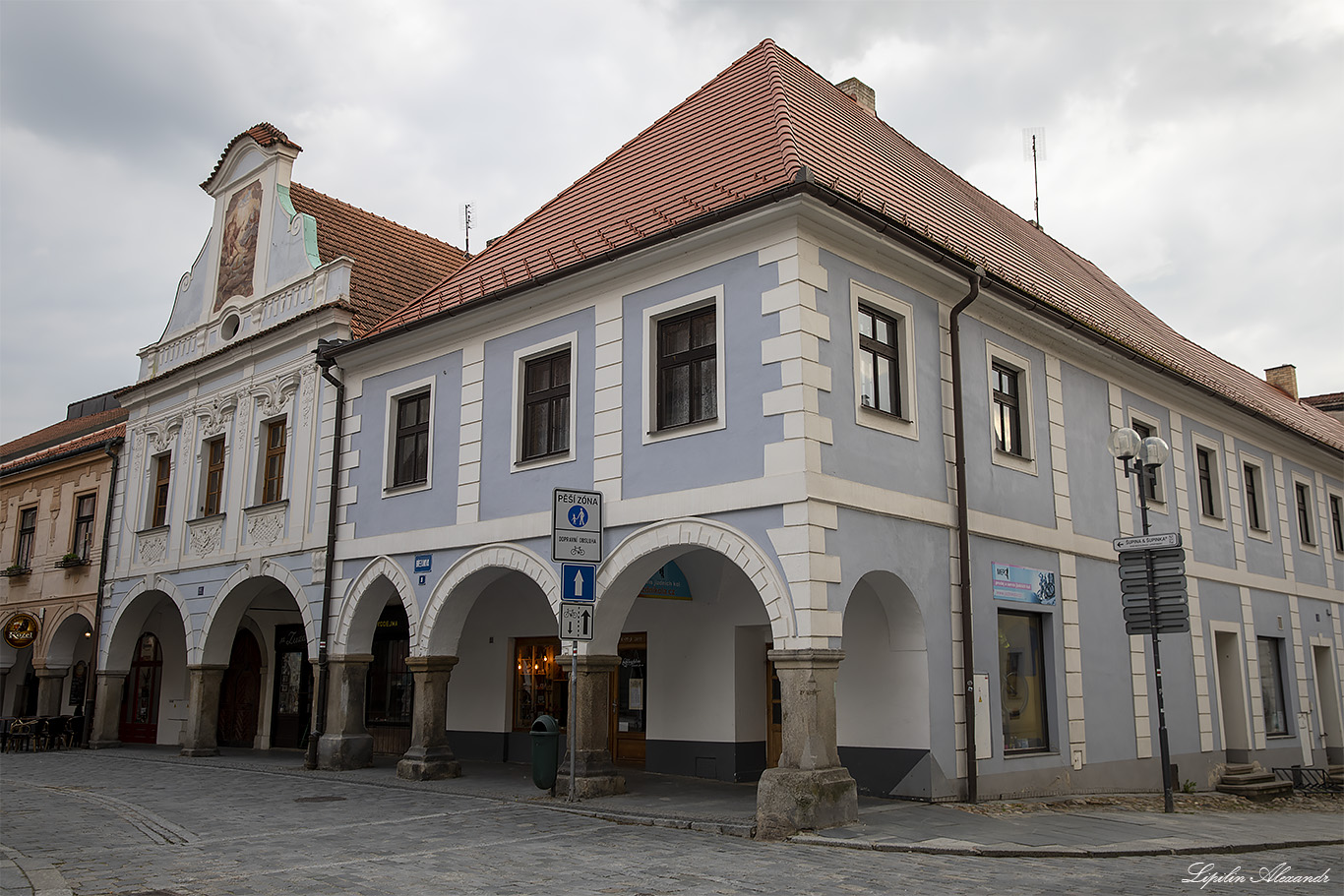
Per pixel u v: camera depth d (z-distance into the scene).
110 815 12.80
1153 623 14.09
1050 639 16.42
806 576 11.99
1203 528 21.75
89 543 27.77
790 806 11.27
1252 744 21.64
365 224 24.45
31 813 13.03
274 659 25.25
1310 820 15.62
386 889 8.20
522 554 15.60
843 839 10.73
